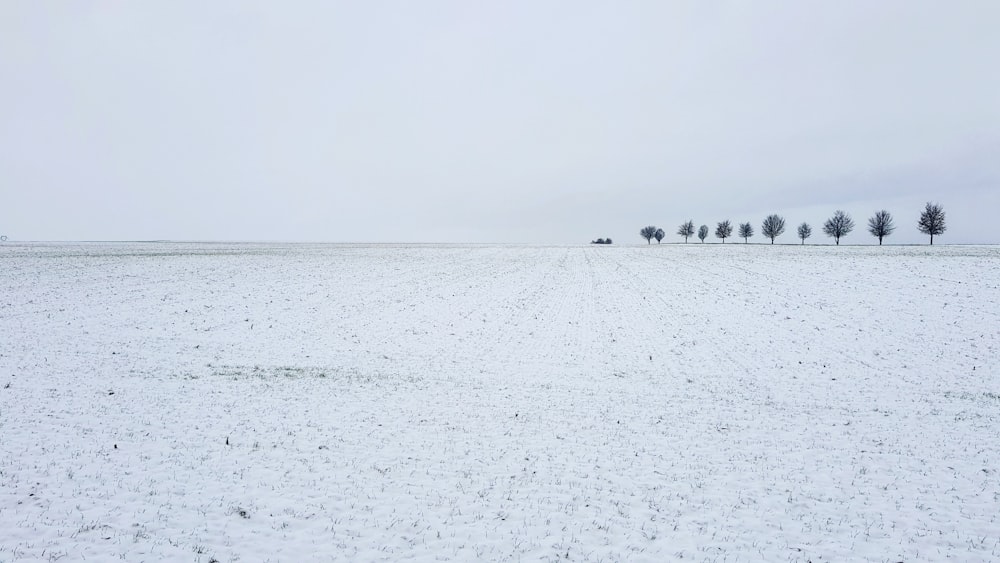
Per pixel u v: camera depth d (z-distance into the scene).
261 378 18.88
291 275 44.59
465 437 13.62
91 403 15.20
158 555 8.00
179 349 23.20
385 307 33.62
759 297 35.03
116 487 10.09
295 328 28.16
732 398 17.81
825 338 26.00
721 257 57.97
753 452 12.99
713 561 8.41
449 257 63.50
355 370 20.75
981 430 14.47
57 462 11.11
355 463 11.72
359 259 58.72
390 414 15.30
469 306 34.34
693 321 30.09
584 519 9.62
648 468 11.96
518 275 47.34
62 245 81.50
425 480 11.02
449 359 23.14
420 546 8.59
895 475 11.66
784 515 9.89
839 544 8.93
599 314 32.22
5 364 19.42
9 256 53.00
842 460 12.49
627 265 54.19
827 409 16.59
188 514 9.23
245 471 11.05
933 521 9.67
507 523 9.41
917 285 34.72
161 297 33.97
